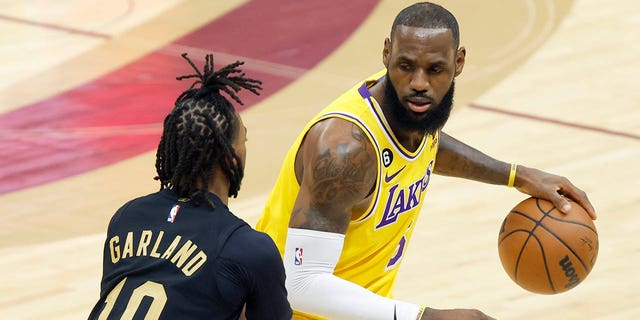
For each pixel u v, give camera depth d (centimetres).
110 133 1363
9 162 1262
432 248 1044
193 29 1814
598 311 922
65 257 1022
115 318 462
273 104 1474
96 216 1119
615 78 1582
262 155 1287
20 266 1002
